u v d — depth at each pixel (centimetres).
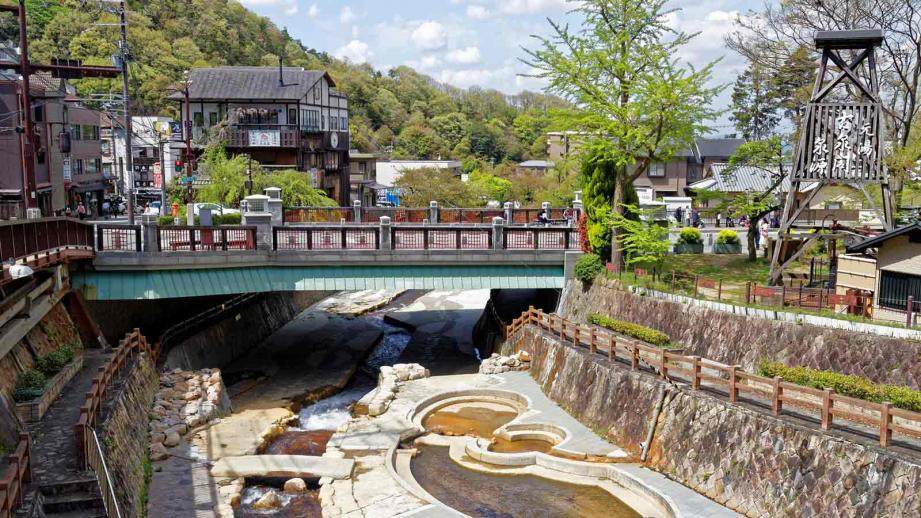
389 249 2800
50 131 3962
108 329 2597
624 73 2784
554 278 2956
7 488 1057
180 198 4622
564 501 1759
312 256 2736
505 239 2912
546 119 2934
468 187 6038
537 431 2170
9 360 1752
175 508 1647
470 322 3891
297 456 1978
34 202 2541
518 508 1731
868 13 2833
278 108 5300
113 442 1595
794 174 2320
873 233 2602
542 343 2680
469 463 1994
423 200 5750
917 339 1695
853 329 1845
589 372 2262
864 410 1648
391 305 4344
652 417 1934
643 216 2755
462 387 2598
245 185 4409
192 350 2753
